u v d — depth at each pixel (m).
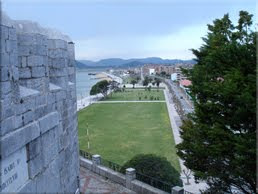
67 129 11.43
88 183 18.25
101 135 47.12
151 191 15.94
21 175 7.16
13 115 6.81
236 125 13.33
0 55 6.28
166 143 40.50
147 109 76.94
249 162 11.53
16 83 7.01
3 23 6.84
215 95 13.70
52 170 9.19
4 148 6.32
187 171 26.89
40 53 8.77
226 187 14.06
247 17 14.16
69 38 13.26
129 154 35.25
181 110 62.25
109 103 93.31
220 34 14.59
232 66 13.65
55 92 9.96
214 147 12.93
